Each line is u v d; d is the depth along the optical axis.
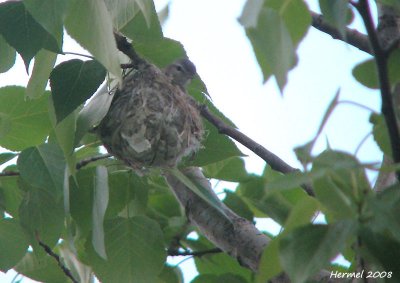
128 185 9.62
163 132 9.84
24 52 7.25
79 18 6.36
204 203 9.70
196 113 10.17
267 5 5.41
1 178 9.42
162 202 11.48
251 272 10.46
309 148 4.73
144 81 10.10
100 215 8.02
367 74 6.02
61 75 7.76
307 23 5.32
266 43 4.96
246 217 10.41
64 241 10.37
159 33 8.06
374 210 4.68
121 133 9.76
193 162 10.03
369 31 5.39
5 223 9.21
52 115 7.89
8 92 9.34
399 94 6.13
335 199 4.82
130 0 7.81
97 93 9.23
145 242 8.87
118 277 8.83
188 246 10.87
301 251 4.81
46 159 8.51
